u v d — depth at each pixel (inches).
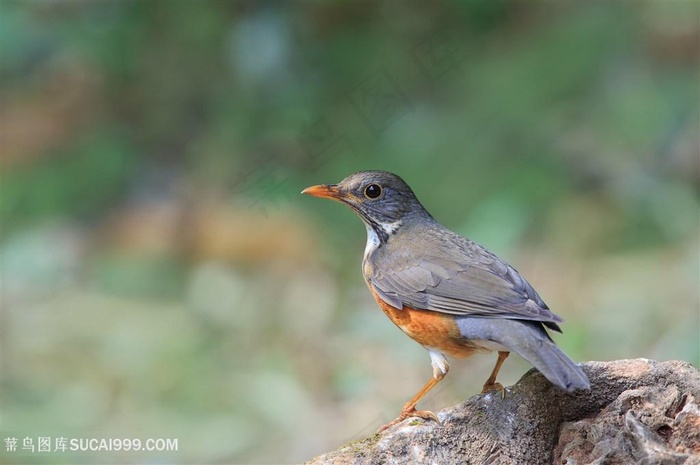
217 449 450.3
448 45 708.7
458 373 492.4
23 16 717.9
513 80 695.1
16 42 706.8
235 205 631.2
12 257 615.5
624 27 723.4
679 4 724.0
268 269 601.9
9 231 641.0
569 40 720.3
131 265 613.0
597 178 641.6
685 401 278.2
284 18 676.1
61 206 655.1
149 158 673.0
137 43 695.1
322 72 676.7
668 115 657.6
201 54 684.1
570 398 288.2
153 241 629.9
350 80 673.0
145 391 494.9
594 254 589.3
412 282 316.5
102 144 680.4
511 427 280.1
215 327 550.9
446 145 658.8
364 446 278.7
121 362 516.1
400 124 668.1
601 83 689.6
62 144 695.1
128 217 646.5
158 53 692.7
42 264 609.6
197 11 687.7
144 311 568.4
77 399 484.4
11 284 594.6
